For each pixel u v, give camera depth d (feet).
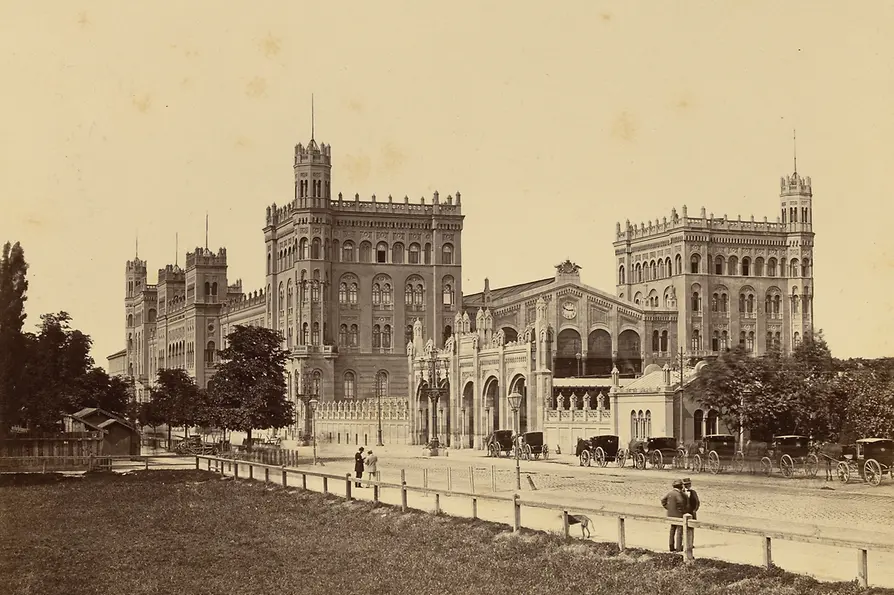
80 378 359.46
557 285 535.60
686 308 576.61
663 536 135.33
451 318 547.08
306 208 525.34
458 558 128.06
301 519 171.53
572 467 266.16
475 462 296.30
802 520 145.38
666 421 283.38
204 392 429.38
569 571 115.14
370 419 455.63
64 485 236.63
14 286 293.64
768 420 257.34
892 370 261.03
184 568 132.46
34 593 120.57
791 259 599.16
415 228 546.26
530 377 344.28
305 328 525.34
